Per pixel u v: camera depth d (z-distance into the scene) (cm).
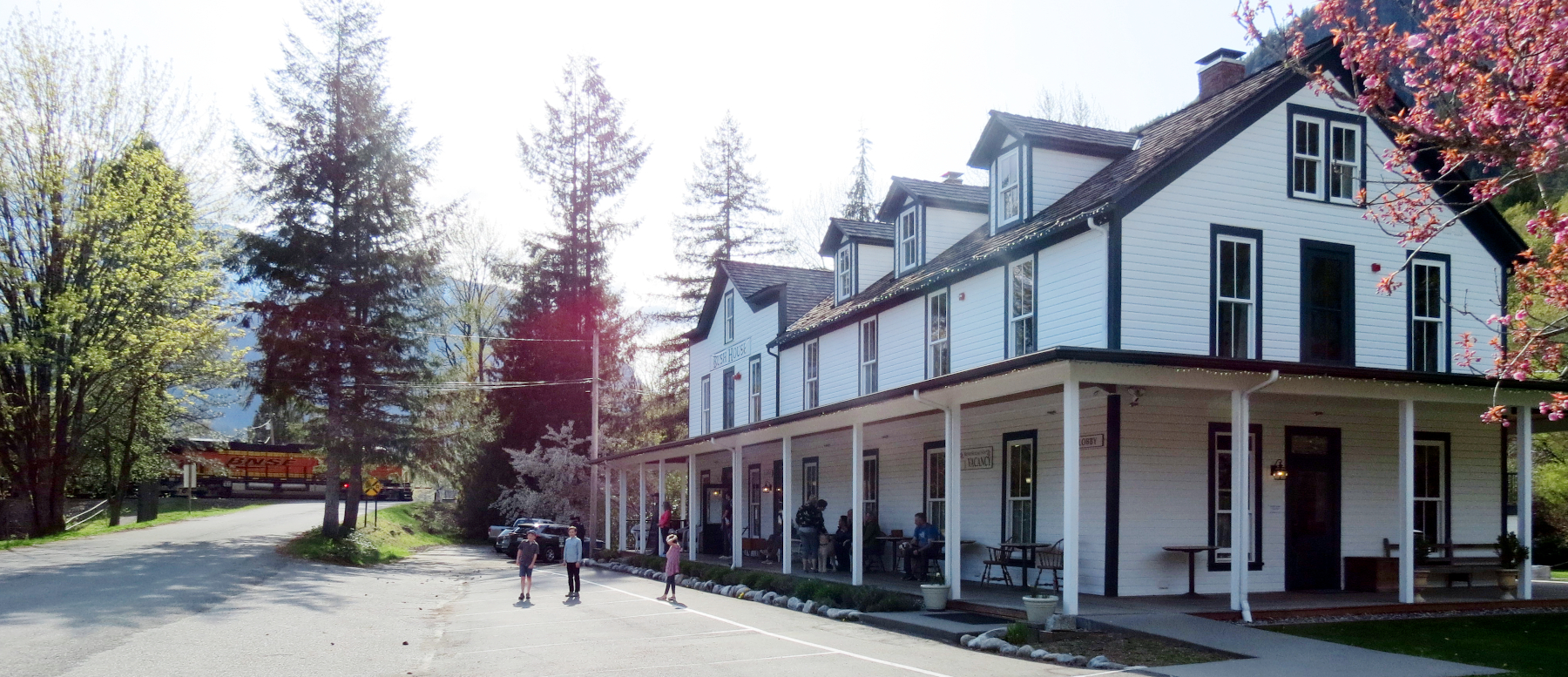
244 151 3450
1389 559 1770
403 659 1309
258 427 7131
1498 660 1129
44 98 3175
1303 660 1109
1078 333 1723
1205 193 1742
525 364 5134
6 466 3366
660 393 5800
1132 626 1302
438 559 3762
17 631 1397
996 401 1708
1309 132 1858
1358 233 1866
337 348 3419
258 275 3475
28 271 3241
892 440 2414
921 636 1454
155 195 3309
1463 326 1916
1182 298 1698
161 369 3572
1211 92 2211
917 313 2292
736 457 2470
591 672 1171
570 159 5438
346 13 3562
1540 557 2902
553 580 2747
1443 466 1909
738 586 2175
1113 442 1636
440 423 3925
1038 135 2003
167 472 5025
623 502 3588
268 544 3114
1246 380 1419
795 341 2956
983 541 2000
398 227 3569
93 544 2967
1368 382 1504
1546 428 2005
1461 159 1166
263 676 1150
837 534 2409
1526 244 1953
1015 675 1079
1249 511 1728
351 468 3559
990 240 2103
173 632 1454
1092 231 1705
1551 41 1038
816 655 1267
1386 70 1239
